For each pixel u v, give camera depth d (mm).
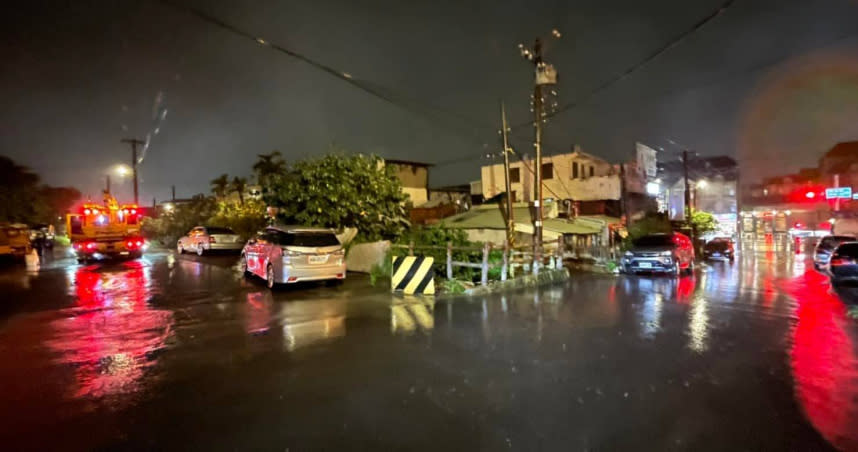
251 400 4430
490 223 24984
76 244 18078
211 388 4738
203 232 21375
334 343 6438
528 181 33688
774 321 8117
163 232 34438
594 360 5723
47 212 38594
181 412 4160
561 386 4828
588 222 27203
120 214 19562
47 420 3992
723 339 6801
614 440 3668
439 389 4727
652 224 25906
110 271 15055
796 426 3906
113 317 8078
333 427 3871
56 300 9711
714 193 42844
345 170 15695
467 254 13086
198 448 3525
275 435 3729
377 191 16031
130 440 3646
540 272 13992
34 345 6305
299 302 9562
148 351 6043
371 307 9109
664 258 16312
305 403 4363
